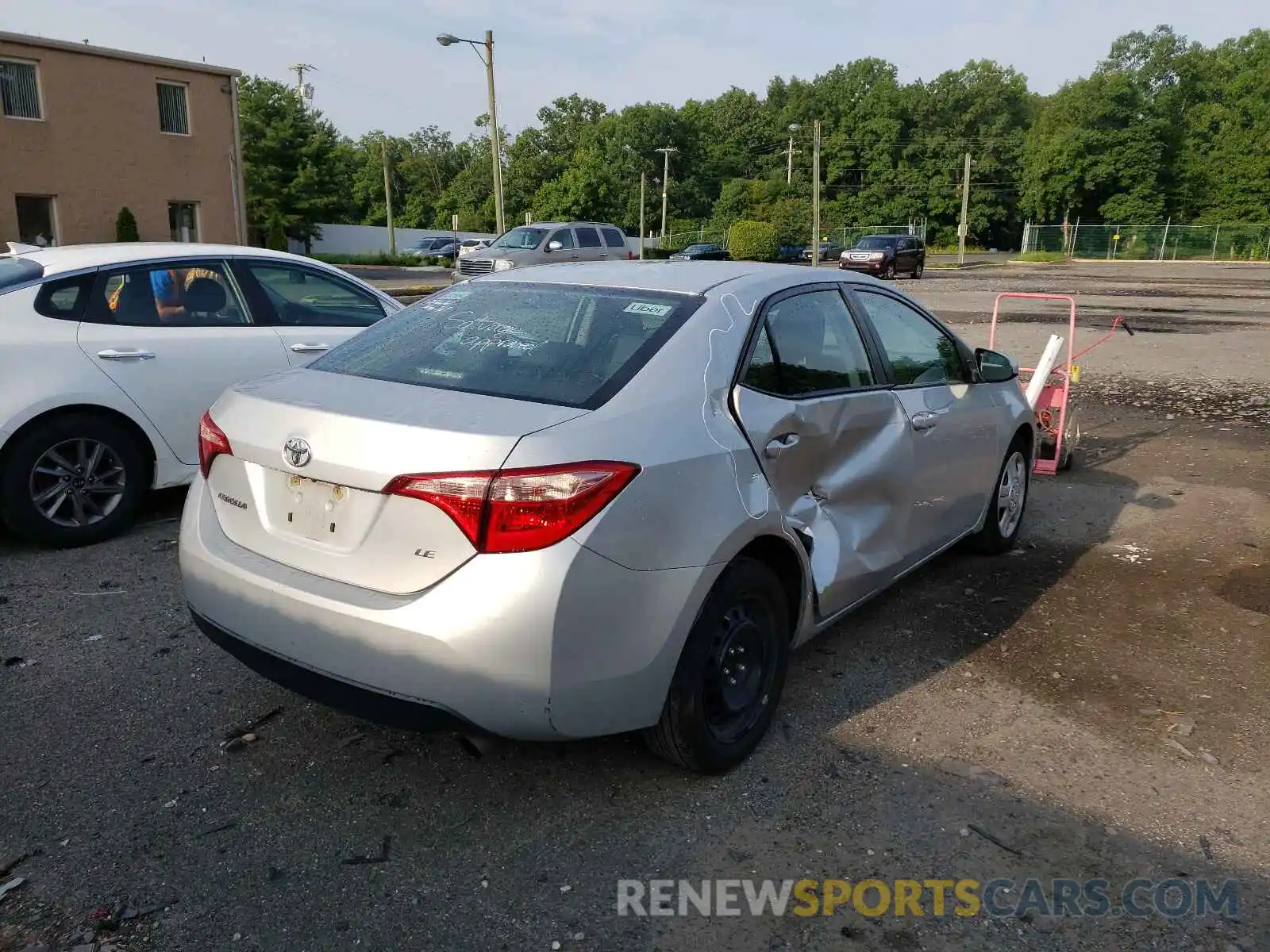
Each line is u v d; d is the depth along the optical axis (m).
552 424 2.65
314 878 2.63
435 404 2.79
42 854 2.71
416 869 2.68
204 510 3.12
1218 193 76.38
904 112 92.00
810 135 95.94
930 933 2.48
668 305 3.29
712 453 2.90
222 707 3.53
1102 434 8.81
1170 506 6.43
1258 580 5.03
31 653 3.91
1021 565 5.24
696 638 2.85
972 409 4.59
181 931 2.43
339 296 6.29
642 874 2.68
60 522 5.08
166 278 5.48
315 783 3.08
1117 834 2.89
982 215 88.50
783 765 3.22
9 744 3.25
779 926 2.49
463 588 2.50
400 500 2.59
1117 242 68.38
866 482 3.72
